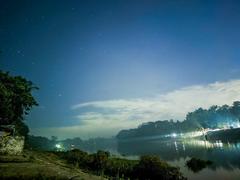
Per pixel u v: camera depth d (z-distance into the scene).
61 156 46.44
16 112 34.22
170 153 91.88
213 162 56.41
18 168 21.08
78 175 22.22
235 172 43.28
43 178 18.23
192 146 114.94
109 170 37.34
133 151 129.00
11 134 31.95
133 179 34.19
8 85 32.91
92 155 42.78
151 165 35.19
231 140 120.56
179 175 35.09
